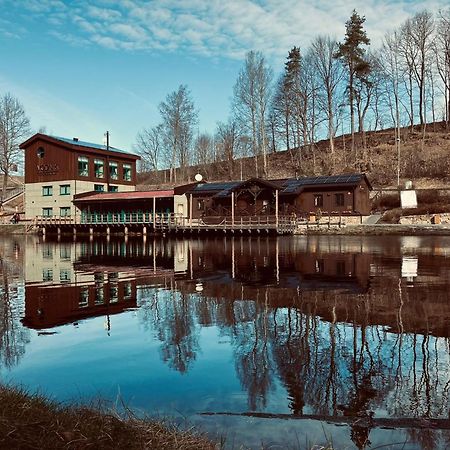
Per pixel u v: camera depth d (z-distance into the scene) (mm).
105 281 14812
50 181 53906
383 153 57969
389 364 6309
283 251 23891
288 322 8766
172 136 70125
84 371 6301
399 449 3963
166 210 48406
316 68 60281
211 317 9359
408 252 21594
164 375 6078
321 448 3891
